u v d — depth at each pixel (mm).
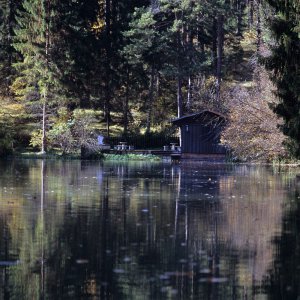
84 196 24891
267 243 15227
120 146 67312
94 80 73500
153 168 46250
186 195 25672
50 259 13367
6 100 73250
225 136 54031
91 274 12258
